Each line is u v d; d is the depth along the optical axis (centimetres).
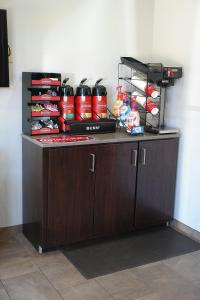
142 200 295
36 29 278
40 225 259
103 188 274
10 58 272
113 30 308
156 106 299
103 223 280
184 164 304
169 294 222
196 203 295
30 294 218
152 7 322
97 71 309
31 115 270
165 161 299
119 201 284
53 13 281
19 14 269
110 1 302
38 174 255
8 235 292
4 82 265
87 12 294
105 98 303
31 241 279
